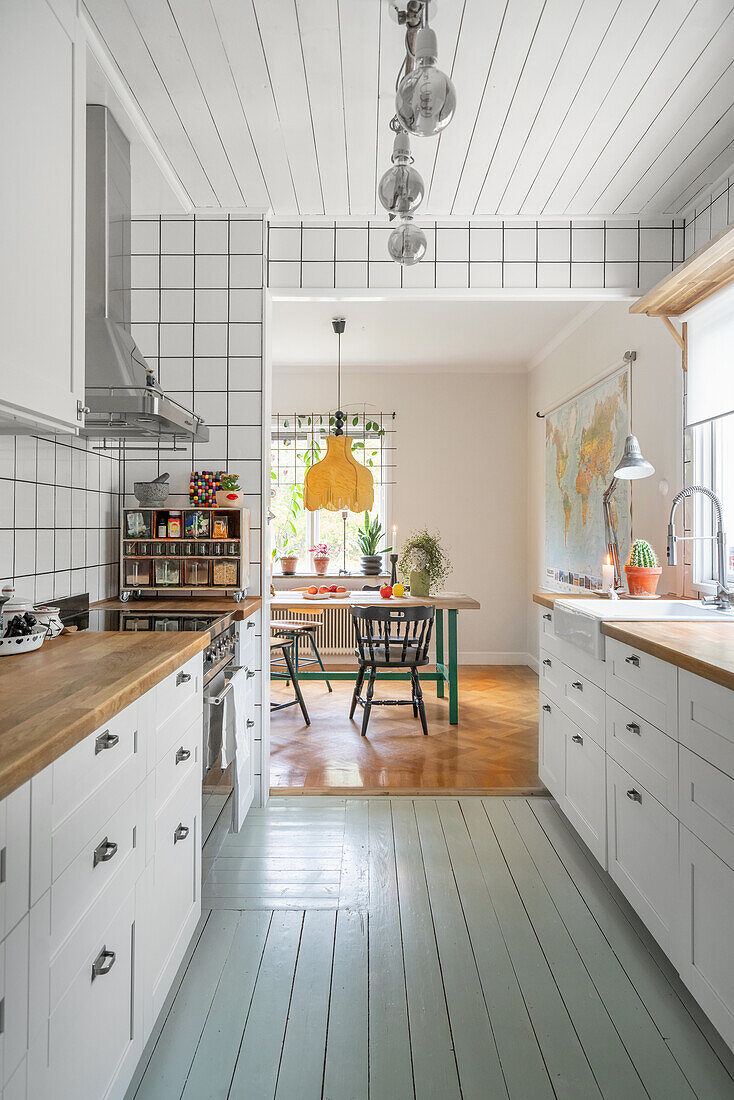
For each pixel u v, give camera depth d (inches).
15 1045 36.1
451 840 110.2
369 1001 71.4
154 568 116.1
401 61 82.3
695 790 66.1
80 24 68.8
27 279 58.4
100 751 49.1
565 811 111.0
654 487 141.5
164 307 123.0
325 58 81.7
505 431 257.0
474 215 123.3
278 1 72.2
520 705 195.9
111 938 51.2
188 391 123.3
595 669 96.6
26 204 58.1
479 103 89.8
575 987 73.9
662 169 107.7
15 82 55.9
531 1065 62.7
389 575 253.3
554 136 97.7
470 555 256.7
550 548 223.8
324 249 124.8
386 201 71.3
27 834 37.9
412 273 124.6
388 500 256.2
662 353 137.1
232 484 119.2
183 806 72.8
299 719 181.2
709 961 63.2
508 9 72.8
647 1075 61.6
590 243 125.0
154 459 124.0
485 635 256.4
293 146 101.4
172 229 123.0
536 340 219.6
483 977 75.5
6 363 54.8
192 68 83.6
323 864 101.9
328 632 252.1
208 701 84.8
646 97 89.0
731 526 116.3
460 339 218.2
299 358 242.8
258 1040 65.6
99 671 60.6
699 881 65.2
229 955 79.5
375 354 237.1
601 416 174.9
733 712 58.8
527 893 93.9
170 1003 70.9
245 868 100.5
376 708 193.0
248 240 122.9
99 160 94.1
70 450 102.7
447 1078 61.1
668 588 133.2
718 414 109.6
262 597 123.3
